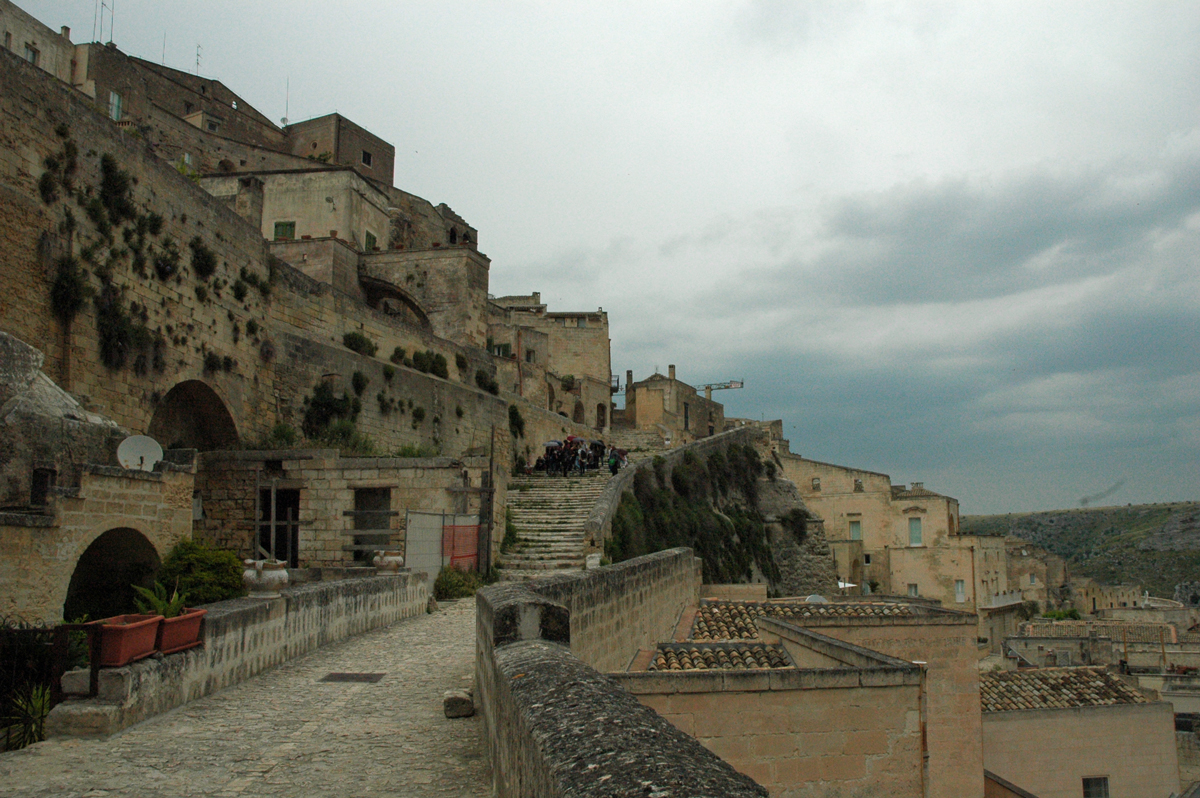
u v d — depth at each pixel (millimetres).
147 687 8969
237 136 61250
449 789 6816
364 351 35094
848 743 10164
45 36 46188
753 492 57594
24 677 10203
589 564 26125
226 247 27672
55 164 20750
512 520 31047
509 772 5375
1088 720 24578
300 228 48594
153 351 23844
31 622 13609
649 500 40438
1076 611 75938
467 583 22562
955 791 15750
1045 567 78812
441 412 38688
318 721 9062
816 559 58750
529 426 48281
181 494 18656
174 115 52938
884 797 10055
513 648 6934
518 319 76062
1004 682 27297
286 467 25359
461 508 24469
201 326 26188
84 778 7090
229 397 27438
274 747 8062
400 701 10023
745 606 23250
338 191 48844
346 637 14938
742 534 51344
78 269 21141
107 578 18047
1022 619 71062
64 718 8281
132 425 22906
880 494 67375
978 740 16047
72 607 17594
